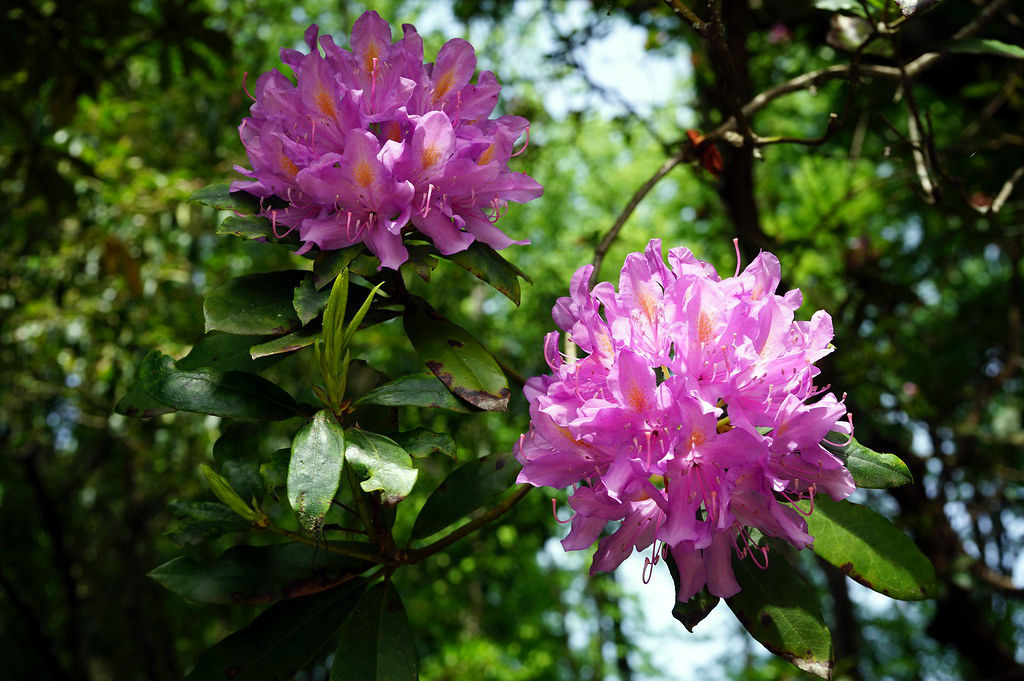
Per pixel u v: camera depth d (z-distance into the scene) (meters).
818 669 1.61
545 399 1.55
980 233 4.66
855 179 7.77
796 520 1.52
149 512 8.45
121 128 6.85
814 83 2.57
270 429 6.89
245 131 1.70
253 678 1.64
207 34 4.88
